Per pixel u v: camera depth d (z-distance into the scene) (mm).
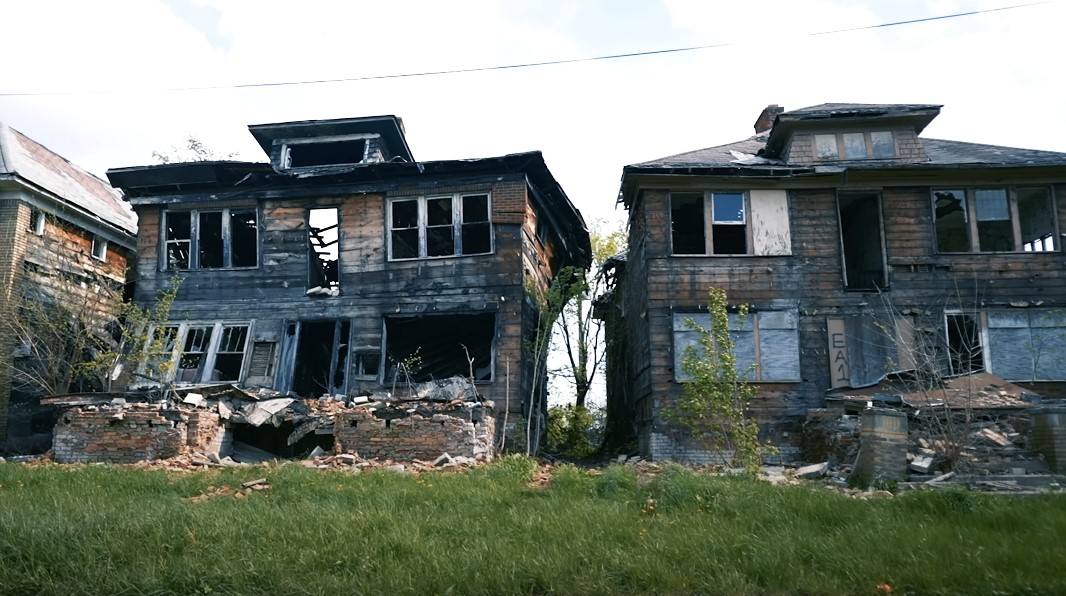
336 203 21703
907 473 12906
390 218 21359
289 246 21656
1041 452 13625
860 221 22578
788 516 8672
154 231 22391
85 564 6734
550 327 20562
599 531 7898
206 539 7508
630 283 24891
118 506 9156
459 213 21078
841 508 8922
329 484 11219
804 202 20562
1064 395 19297
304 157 25734
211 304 21562
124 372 20250
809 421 18422
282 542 7441
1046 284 19844
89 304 22906
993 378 16938
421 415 16031
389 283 20938
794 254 20250
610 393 29625
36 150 25172
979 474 12969
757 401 19516
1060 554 6758
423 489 10852
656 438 19359
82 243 24781
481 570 6477
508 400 19641
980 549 6906
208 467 14914
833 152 20781
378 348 20547
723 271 20203
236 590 6195
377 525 8148
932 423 14617
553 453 24984
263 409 17578
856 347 19672
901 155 20672
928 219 20281
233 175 21766
